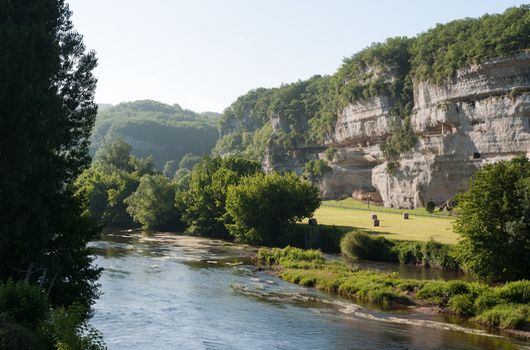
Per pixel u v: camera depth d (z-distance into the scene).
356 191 124.88
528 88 83.75
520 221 37.38
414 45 111.94
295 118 155.25
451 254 43.66
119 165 130.88
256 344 26.08
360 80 123.38
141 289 38.62
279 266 49.97
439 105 95.94
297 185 69.62
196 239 74.12
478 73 89.31
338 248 62.66
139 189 89.31
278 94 170.62
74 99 26.86
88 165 27.34
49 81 24.66
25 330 16.61
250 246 66.62
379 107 115.00
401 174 107.19
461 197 42.19
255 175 75.44
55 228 25.58
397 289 37.81
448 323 30.77
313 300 36.31
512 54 84.12
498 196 38.97
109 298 35.16
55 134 23.64
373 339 27.28
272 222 68.31
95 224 28.59
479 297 32.91
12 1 23.41
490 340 27.45
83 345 17.64
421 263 52.22
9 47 21.47
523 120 84.12
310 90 161.75
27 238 23.14
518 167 41.31
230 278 44.16
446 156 95.56
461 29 100.50
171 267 48.84
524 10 90.81
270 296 37.47
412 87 109.31
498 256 38.06
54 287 25.34
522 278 38.12
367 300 36.28
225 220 74.38
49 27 25.62
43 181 24.03
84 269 27.19
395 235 62.34
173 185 89.81
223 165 86.25
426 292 35.91
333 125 134.50
